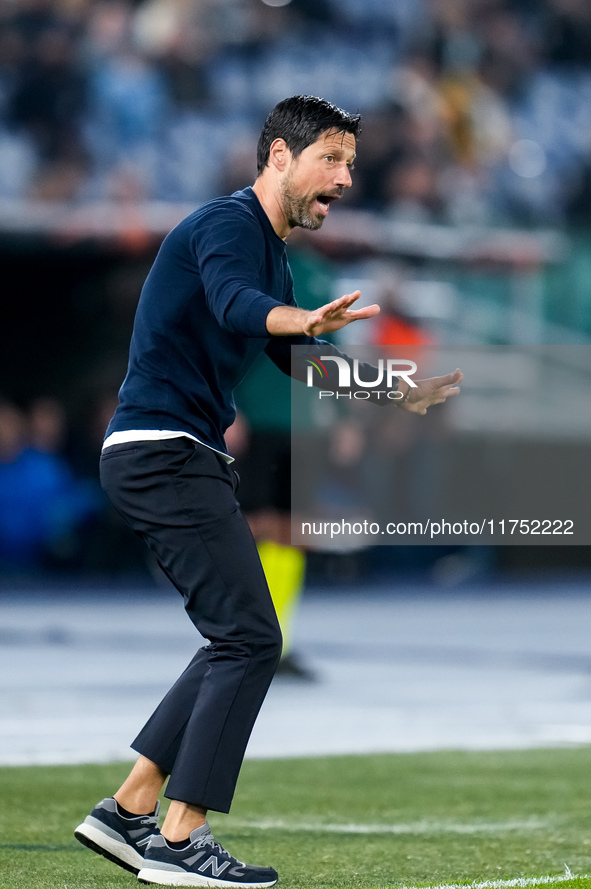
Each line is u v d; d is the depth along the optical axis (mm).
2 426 57312
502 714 27734
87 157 63625
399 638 43844
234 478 12789
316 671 34562
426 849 14945
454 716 27344
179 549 12430
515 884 12547
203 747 12305
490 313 64875
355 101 72812
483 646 41844
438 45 77000
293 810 17562
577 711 28281
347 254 58312
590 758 22328
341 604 56344
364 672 34750
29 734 24094
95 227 52469
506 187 74188
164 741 12773
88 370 58562
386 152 68625
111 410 57750
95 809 12812
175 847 12414
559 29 80875
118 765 20750
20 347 59156
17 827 15727
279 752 22781
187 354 12492
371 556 66375
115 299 57188
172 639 42781
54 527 58062
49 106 63125
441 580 67000
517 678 34094
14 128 62781
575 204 77438
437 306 62375
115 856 12758
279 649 12570
